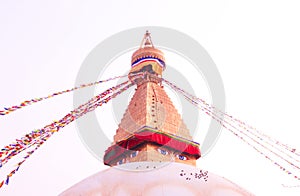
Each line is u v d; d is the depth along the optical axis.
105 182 16.98
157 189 15.66
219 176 18.58
